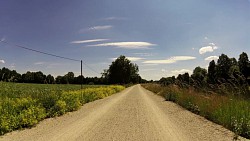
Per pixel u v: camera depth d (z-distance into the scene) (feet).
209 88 62.03
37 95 58.75
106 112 53.47
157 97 108.17
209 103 49.55
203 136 30.86
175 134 31.83
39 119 41.50
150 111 55.47
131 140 28.53
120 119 43.68
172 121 42.16
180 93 82.58
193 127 36.78
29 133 31.91
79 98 73.61
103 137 29.76
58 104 50.62
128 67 396.37
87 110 57.31
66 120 42.50
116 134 31.40
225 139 29.45
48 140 28.04
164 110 57.82
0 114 35.83
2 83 75.25
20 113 37.52
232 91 48.57
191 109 57.26
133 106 66.69
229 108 40.32
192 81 77.61
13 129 34.32
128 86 343.26
